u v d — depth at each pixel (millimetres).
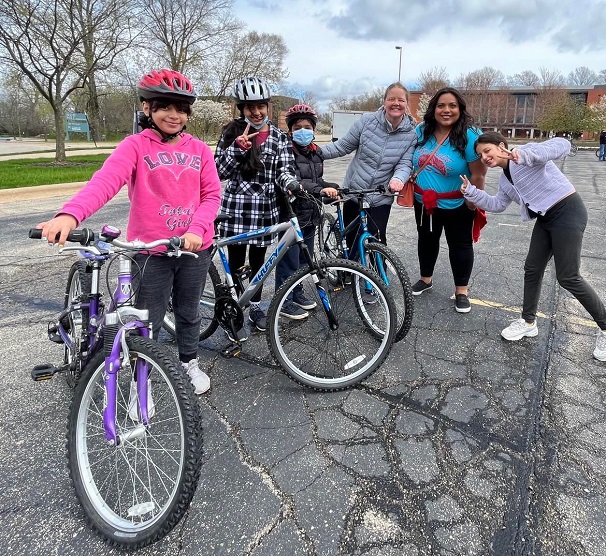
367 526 1908
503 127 56312
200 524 1913
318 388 2830
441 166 3744
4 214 8219
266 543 1829
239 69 28312
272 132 3303
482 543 1836
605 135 23594
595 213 8500
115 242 1834
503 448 2365
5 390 2822
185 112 2180
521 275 5008
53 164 16203
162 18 22375
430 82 51250
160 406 2301
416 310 4051
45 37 14094
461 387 2902
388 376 3023
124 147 2123
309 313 3523
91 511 1873
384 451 2338
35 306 4129
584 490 2104
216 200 2408
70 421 1938
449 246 3965
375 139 3906
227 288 3072
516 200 3291
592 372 3080
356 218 3666
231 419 2588
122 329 1864
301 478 2158
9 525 1905
